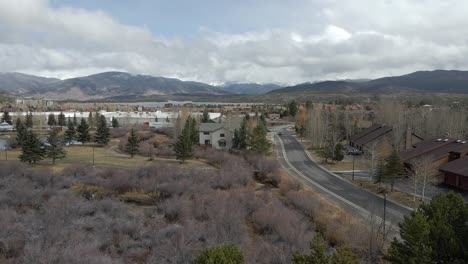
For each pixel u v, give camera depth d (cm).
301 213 3272
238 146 6850
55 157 5134
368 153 5553
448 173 4238
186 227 2666
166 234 2617
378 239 2597
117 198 3662
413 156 4766
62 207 3050
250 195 3659
